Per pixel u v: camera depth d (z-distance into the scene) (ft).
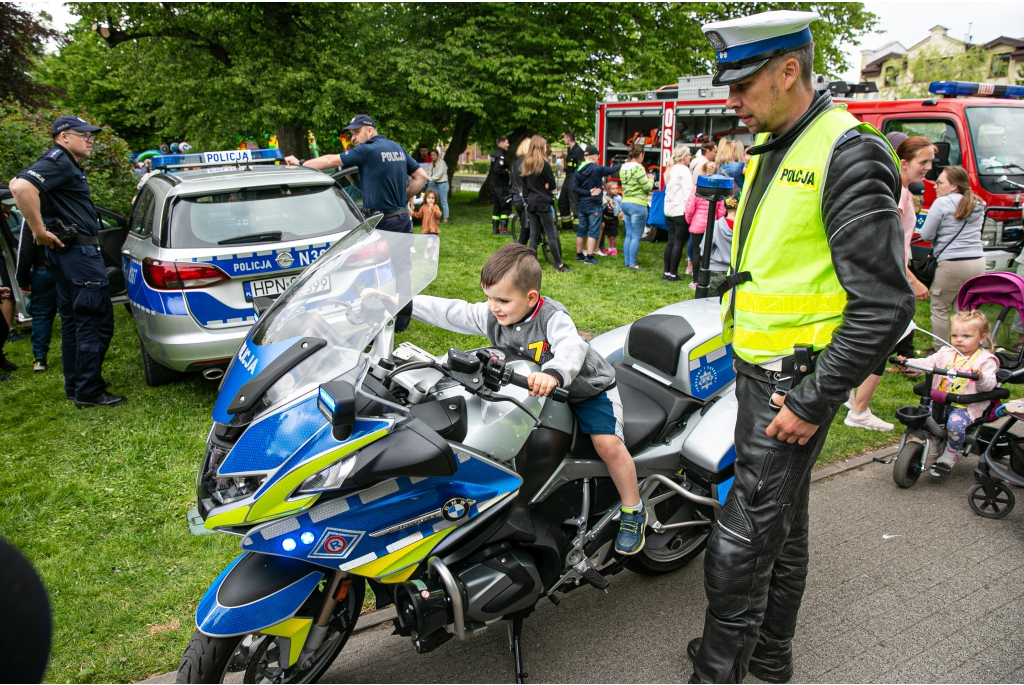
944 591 10.49
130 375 19.08
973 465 14.99
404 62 52.29
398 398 7.33
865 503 13.25
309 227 16.42
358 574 6.89
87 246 16.20
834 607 10.15
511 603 7.61
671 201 28.22
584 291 27.43
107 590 10.31
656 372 10.37
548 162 30.86
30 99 41.45
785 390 6.98
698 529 10.53
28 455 14.43
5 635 2.57
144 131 98.02
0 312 18.93
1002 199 26.25
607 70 59.21
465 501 7.19
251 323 15.84
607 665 9.02
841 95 32.45
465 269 30.12
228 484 6.66
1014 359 14.12
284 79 48.26
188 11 50.67
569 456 8.61
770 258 6.97
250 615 6.64
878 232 6.18
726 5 65.16
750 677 8.80
